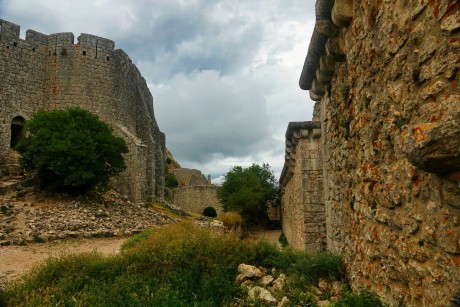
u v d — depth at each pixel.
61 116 23.20
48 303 6.21
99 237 17.70
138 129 38.94
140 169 31.59
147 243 9.28
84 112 24.47
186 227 11.35
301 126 11.13
